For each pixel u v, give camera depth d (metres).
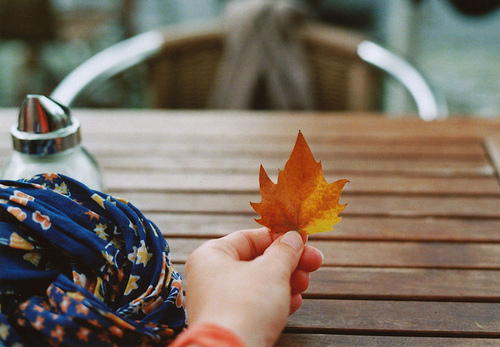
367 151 1.14
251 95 1.85
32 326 0.59
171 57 1.77
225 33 1.84
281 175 0.65
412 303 0.77
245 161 1.10
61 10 3.45
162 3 4.14
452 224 0.93
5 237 0.61
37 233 0.61
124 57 1.68
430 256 0.86
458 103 3.00
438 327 0.73
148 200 0.98
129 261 0.63
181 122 1.25
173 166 1.08
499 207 0.98
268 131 1.22
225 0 4.07
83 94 1.57
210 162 1.10
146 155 1.11
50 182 0.66
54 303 0.59
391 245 0.88
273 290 0.59
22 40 2.80
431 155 1.13
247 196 0.99
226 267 0.61
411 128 1.24
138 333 0.60
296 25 1.86
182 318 0.65
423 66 3.46
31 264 0.62
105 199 0.66
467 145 1.17
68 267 0.63
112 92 2.97
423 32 3.94
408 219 0.94
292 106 1.87
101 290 0.63
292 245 0.63
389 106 2.29
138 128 1.22
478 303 0.77
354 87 1.76
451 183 1.04
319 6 3.81
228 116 1.30
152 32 1.77
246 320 0.56
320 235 0.90
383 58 1.67
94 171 0.78
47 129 0.72
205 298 0.58
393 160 1.11
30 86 3.16
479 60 3.55
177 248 0.86
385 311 0.76
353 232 0.91
